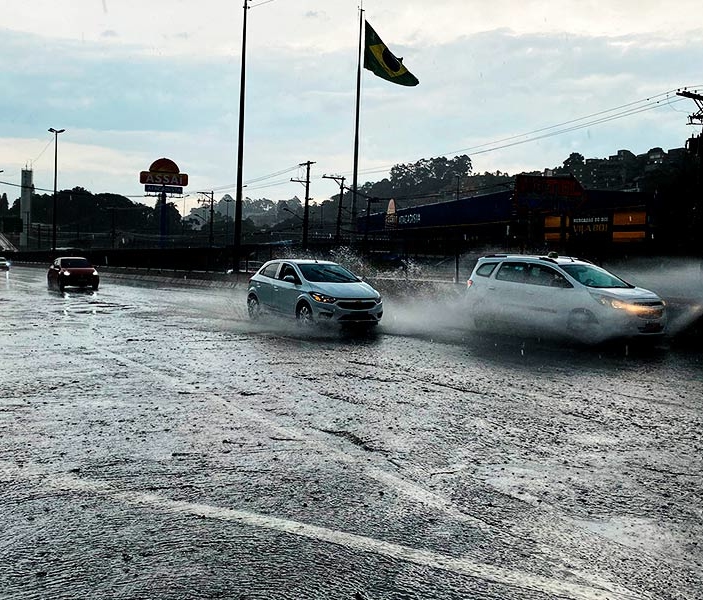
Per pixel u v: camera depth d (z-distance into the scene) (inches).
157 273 1795.0
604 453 244.2
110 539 165.3
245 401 327.3
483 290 621.6
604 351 509.4
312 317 616.4
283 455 238.7
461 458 236.5
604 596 138.8
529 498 197.0
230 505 189.2
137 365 431.2
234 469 222.2
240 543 163.3
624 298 522.0
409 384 372.8
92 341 547.8
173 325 670.5
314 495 197.9
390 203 2758.4
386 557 156.2
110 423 282.5
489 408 315.6
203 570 148.9
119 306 919.0
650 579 146.7
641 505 192.4
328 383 374.9
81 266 1305.4
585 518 181.9
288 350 502.0
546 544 164.7
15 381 374.9
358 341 556.7
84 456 236.1
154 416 295.3
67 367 422.6
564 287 555.5
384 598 137.1
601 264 1300.4
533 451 245.9
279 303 668.1
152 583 142.6
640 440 262.4
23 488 202.4
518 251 1515.7
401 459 234.8
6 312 814.5
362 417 296.2
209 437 261.6
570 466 228.4
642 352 509.0
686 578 147.6
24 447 246.7
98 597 136.6
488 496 198.4
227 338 569.9
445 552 159.3
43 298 1071.6
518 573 148.7
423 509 187.3
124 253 2699.3
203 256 2308.1
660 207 1341.0
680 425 286.4
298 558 155.3
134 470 220.5
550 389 362.0
